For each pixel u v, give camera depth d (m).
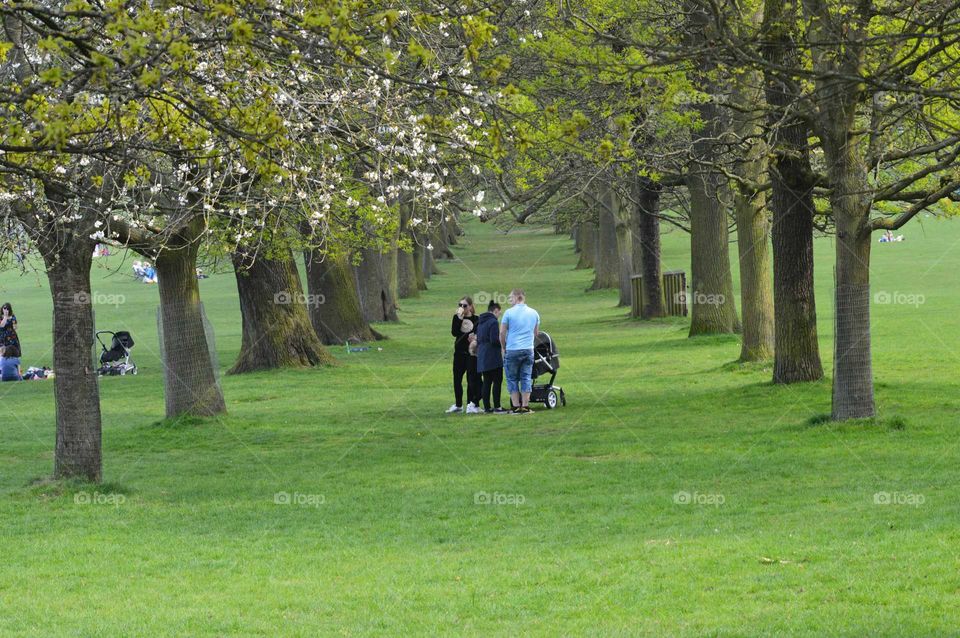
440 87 10.07
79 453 16.92
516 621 9.31
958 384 25.38
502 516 14.06
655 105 19.73
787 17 16.83
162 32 9.16
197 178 14.89
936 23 13.87
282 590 10.66
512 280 89.19
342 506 15.12
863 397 19.84
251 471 18.52
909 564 10.48
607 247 77.88
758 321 31.50
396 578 10.99
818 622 8.79
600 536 12.62
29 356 49.19
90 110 10.47
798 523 12.69
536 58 19.41
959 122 20.11
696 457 17.75
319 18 8.77
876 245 96.50
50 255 16.42
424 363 37.94
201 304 25.19
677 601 9.73
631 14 21.34
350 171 17.77
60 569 11.83
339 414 25.89
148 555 12.46
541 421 23.14
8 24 13.09
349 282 46.09
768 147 20.38
